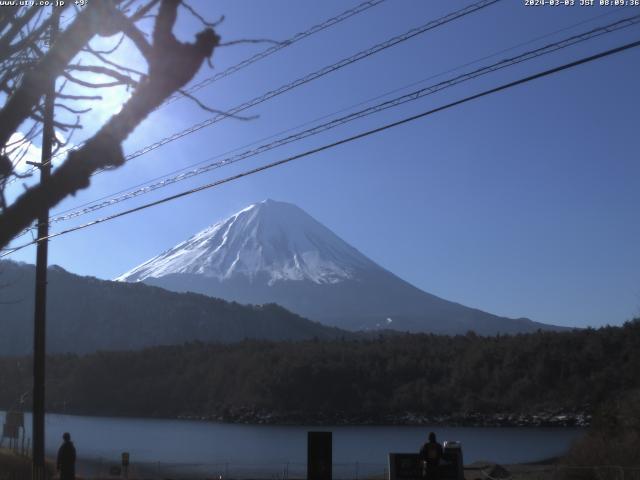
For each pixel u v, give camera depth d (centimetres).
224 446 6719
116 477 3164
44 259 2086
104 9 400
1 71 463
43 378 2061
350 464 4950
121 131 378
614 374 9031
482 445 6662
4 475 2292
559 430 8200
